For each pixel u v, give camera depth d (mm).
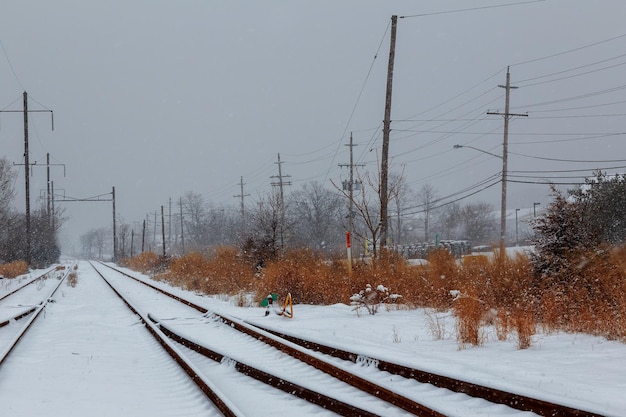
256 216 30625
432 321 12531
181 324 15164
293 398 7223
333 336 11750
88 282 36594
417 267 20828
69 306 21031
